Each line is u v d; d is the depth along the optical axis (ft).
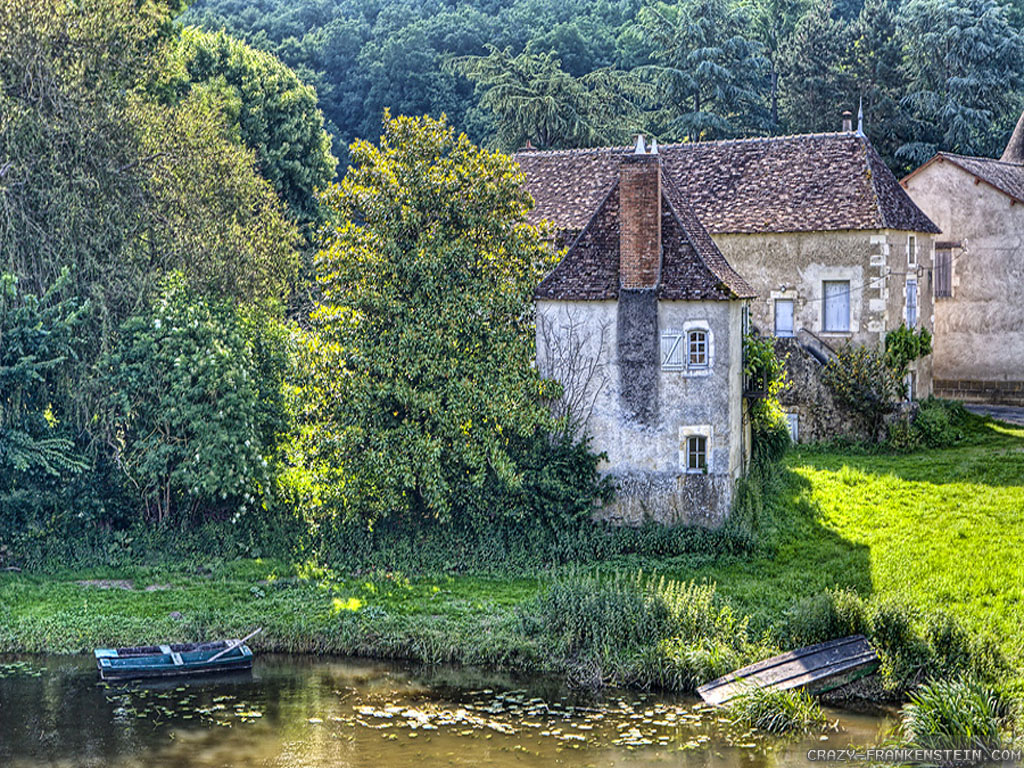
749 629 70.13
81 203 87.20
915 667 64.64
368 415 86.63
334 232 91.09
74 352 85.10
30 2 86.99
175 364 85.76
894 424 116.98
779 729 60.08
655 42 211.20
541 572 83.61
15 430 83.71
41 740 59.11
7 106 85.30
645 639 69.87
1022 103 199.72
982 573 77.15
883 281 119.96
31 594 79.05
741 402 93.81
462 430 85.76
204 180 97.91
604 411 88.53
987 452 112.78
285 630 73.36
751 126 201.36
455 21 254.68
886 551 83.41
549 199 116.47
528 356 88.28
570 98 177.99
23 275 85.81
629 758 57.21
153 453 85.46
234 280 94.73
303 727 61.11
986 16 190.49
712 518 87.20
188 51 156.04
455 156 90.89
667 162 133.28
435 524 88.22
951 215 143.84
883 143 188.14
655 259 87.20
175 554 87.04
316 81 241.14
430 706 64.08
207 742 59.11
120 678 67.82
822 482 102.37
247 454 86.69
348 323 88.43
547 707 63.93
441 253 86.69
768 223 123.34
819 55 197.06
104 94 90.07
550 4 268.21
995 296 141.28
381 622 73.82
